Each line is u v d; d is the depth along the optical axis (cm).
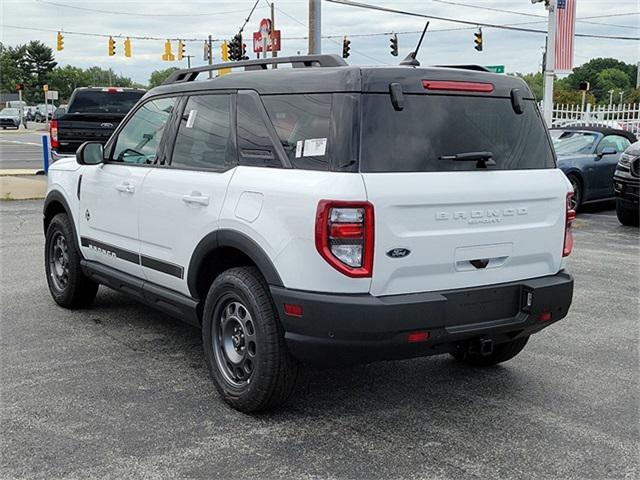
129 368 515
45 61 13012
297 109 418
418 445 401
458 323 406
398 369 524
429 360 545
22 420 426
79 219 620
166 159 514
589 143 1430
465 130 419
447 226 400
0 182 1797
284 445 398
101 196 579
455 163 409
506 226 425
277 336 412
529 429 423
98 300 702
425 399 467
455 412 447
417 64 433
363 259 377
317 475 366
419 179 391
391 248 382
